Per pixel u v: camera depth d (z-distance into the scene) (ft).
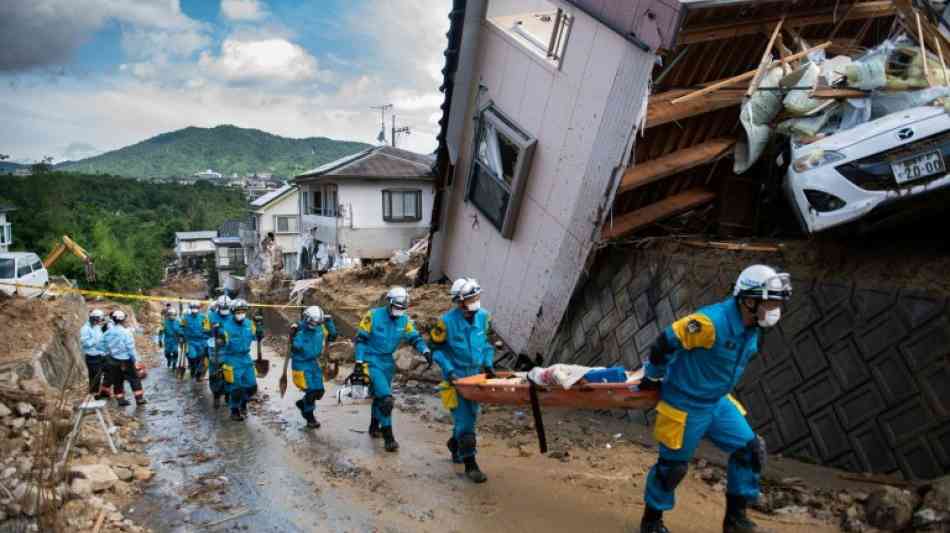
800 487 16.80
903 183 18.72
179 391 43.98
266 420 30.58
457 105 32.89
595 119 25.52
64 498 17.13
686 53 25.32
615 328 28.04
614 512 16.80
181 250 231.71
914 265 18.34
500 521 16.55
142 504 18.83
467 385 19.21
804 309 19.86
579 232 27.04
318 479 20.56
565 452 22.15
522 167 29.09
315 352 27.58
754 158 25.09
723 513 16.22
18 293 64.03
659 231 31.86
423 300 52.65
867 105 21.50
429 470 21.11
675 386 13.83
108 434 24.08
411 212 102.42
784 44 26.81
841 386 18.33
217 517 17.61
